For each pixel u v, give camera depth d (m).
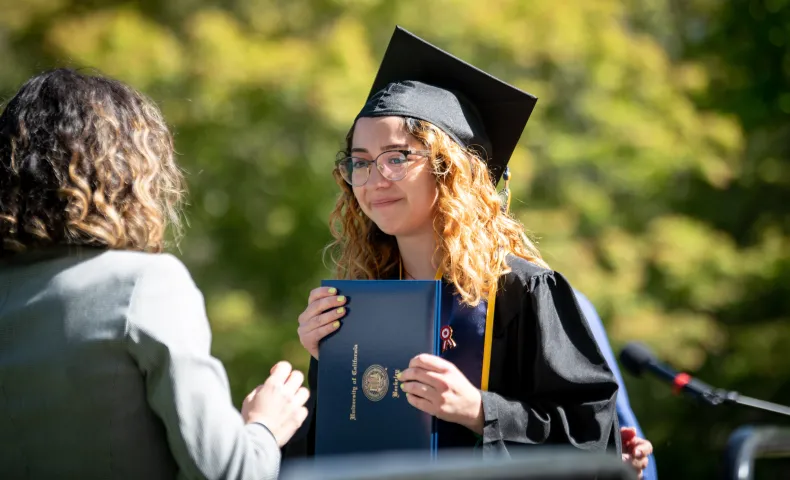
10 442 4.52
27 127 4.76
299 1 18.66
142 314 4.49
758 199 22.55
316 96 16.70
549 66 19.34
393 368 5.32
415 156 5.67
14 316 4.56
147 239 4.87
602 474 3.65
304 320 5.61
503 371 5.56
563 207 18.67
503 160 6.40
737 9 23.09
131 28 17.38
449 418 5.07
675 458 21.72
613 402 5.38
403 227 5.77
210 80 16.95
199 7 18.81
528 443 5.12
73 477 4.49
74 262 4.66
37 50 18.48
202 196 17.62
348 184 6.32
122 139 4.86
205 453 4.43
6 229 4.70
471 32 18.42
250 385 17.73
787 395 21.30
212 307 17.52
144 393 4.53
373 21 18.48
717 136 20.31
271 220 17.59
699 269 19.64
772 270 20.19
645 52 20.00
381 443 5.23
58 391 4.46
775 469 11.28
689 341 19.69
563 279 5.65
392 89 5.96
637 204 20.52
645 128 19.31
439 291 5.41
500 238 5.82
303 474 3.34
